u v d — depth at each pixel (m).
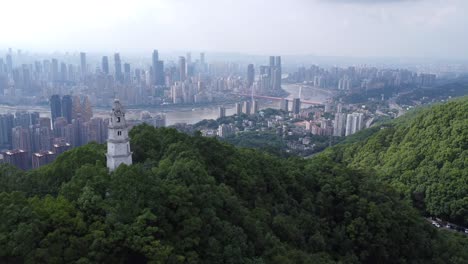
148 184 59.25
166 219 58.09
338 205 90.38
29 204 55.91
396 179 136.00
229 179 80.69
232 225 63.59
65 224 53.69
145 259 56.47
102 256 52.09
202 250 58.16
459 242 98.44
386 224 83.94
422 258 87.44
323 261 70.69
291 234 73.44
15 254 49.47
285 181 92.44
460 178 120.00
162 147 82.69
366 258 83.44
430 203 122.75
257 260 60.12
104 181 61.16
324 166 103.69
